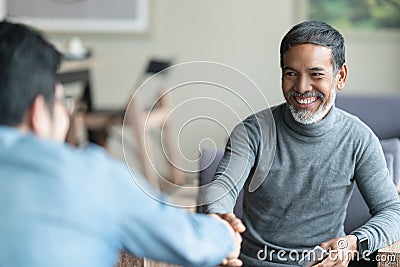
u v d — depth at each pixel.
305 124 2.17
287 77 2.15
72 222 1.28
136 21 6.07
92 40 6.13
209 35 6.00
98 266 1.31
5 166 1.30
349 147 2.21
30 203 1.27
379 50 5.77
